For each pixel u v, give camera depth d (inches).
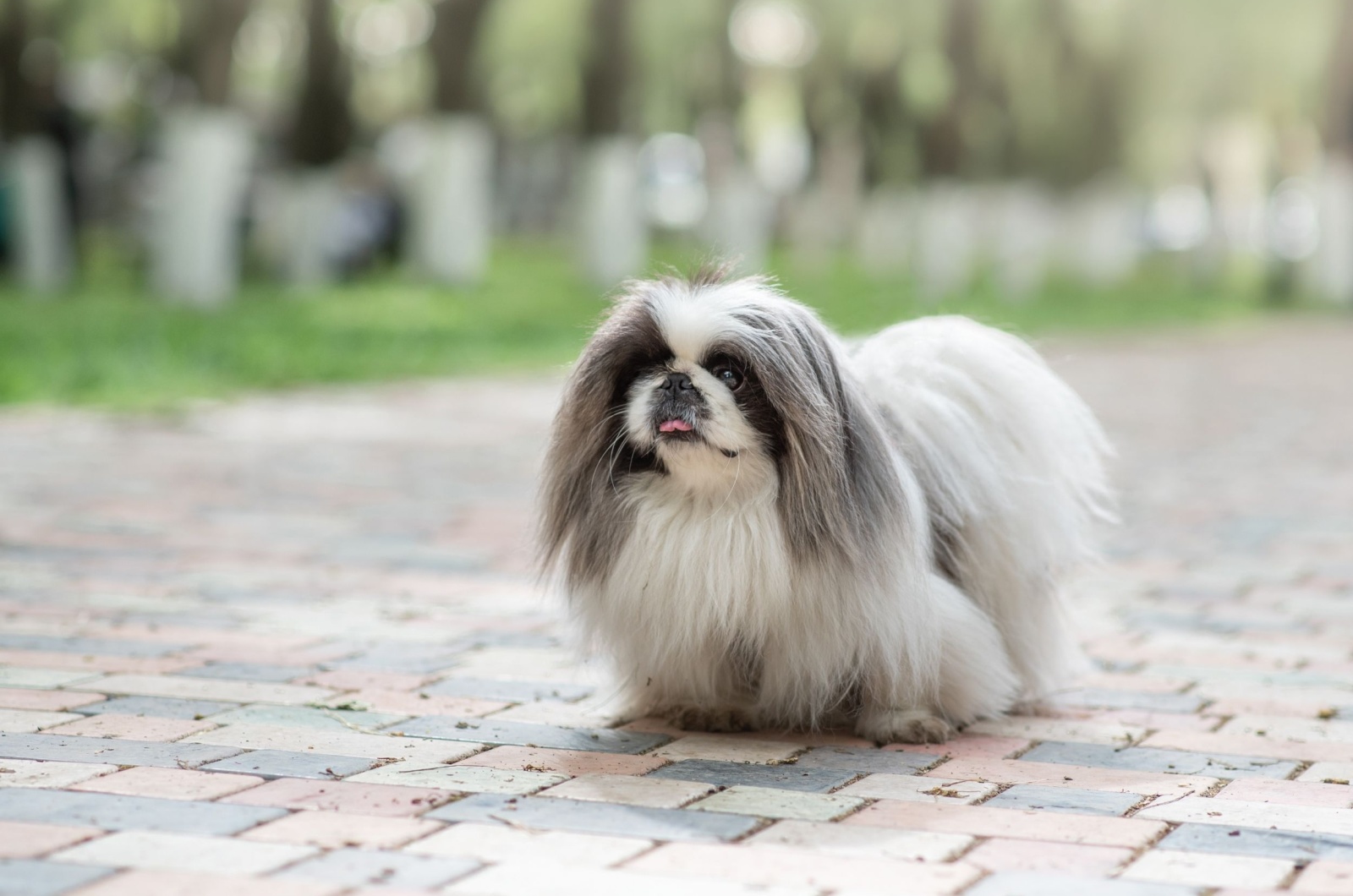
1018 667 189.5
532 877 125.2
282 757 160.9
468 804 145.2
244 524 316.8
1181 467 422.9
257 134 1078.4
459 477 386.0
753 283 168.6
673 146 1952.5
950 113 1218.6
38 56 984.9
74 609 237.3
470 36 974.4
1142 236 1946.4
